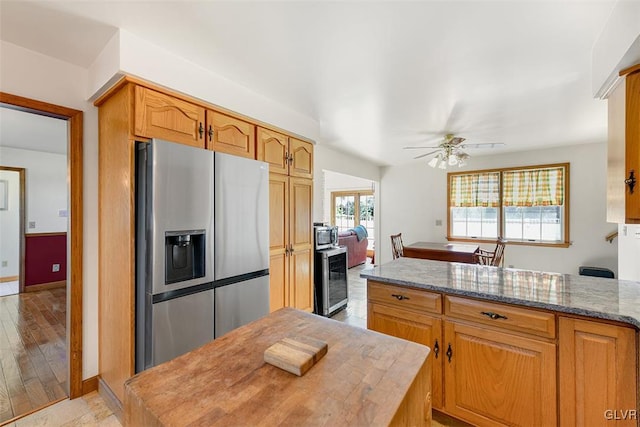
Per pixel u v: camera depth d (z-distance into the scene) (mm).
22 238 4301
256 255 2174
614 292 1542
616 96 1571
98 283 2020
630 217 1394
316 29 1577
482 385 1558
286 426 630
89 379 1980
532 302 1407
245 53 1817
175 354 1650
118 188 1753
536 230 4789
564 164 4492
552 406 1371
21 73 1745
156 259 1573
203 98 1977
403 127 3379
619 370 1228
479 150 4770
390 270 2107
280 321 1232
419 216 5949
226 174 1964
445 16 1465
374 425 634
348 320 3445
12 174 4859
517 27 1550
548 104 2654
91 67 1929
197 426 630
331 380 799
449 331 1661
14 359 2408
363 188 8078
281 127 2660
